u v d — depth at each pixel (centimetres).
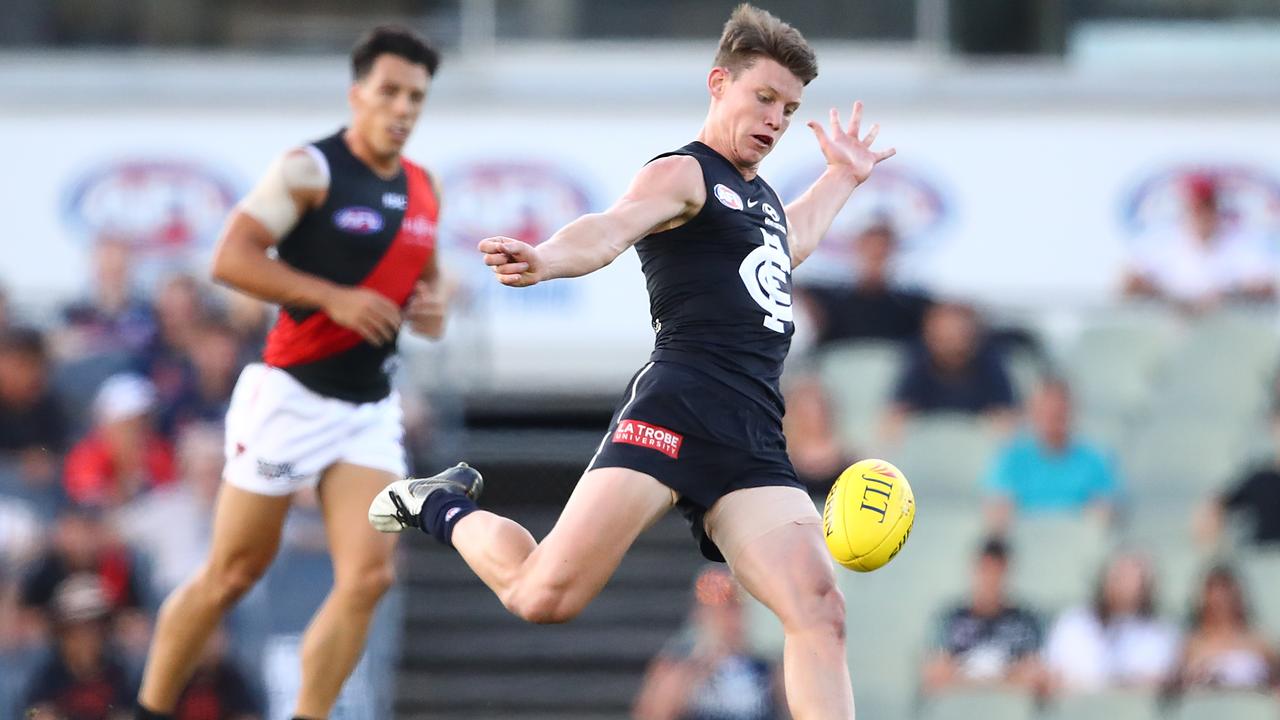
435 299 2247
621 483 1755
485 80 4806
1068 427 3959
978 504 3944
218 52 4906
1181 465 4109
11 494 3747
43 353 3884
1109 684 3647
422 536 4131
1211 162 4716
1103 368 4297
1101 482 3925
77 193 4669
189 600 2195
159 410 3844
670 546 4103
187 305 4034
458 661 3784
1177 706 3631
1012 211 4703
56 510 3725
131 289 4269
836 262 4656
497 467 4181
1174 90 4744
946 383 4075
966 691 3634
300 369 2141
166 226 4678
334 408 2147
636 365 4638
